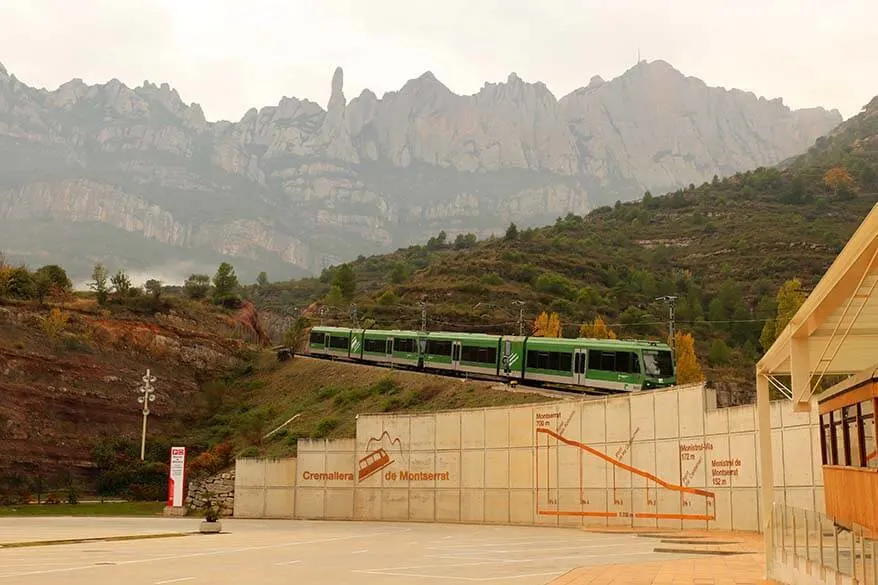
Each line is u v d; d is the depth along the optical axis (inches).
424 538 1373.0
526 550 1103.6
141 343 3393.2
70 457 2876.5
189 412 3312.0
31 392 2891.2
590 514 1637.6
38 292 3361.2
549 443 1729.8
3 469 2689.5
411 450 1966.0
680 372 3078.2
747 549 1069.8
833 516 761.0
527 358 2345.0
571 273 5590.6
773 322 3326.8
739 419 1387.8
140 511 2374.5
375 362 3097.9
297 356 3609.7
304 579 748.6
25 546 1160.8
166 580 733.3
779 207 7770.7
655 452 1544.0
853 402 689.6
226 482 2338.8
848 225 6835.6
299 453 2135.8
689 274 5821.9
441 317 4426.7
